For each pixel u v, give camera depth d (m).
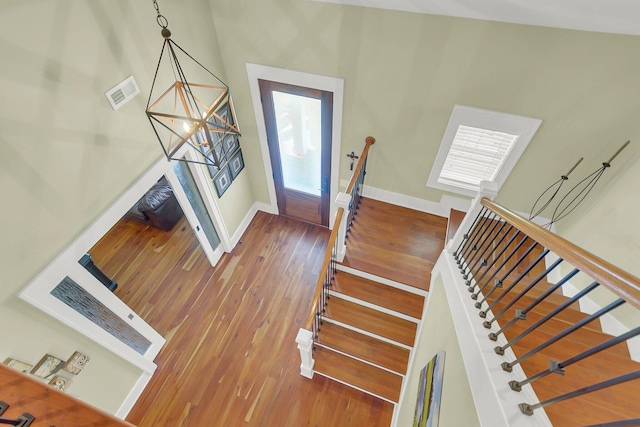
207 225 4.21
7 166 1.87
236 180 4.43
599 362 1.77
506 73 2.61
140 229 4.99
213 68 3.42
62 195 2.21
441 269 2.75
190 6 2.89
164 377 3.50
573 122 2.67
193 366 3.59
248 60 3.40
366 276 3.45
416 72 2.88
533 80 2.57
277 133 4.04
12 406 0.96
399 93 3.08
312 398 3.37
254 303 4.13
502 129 2.94
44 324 2.28
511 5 2.21
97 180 2.45
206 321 3.96
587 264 1.03
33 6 1.81
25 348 2.19
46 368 2.35
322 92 3.38
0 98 1.77
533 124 2.79
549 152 2.93
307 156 4.15
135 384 3.31
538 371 1.58
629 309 2.33
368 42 2.83
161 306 4.09
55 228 2.21
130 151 2.69
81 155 2.28
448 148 3.30
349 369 3.34
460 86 2.83
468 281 2.17
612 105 2.47
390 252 3.59
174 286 4.29
